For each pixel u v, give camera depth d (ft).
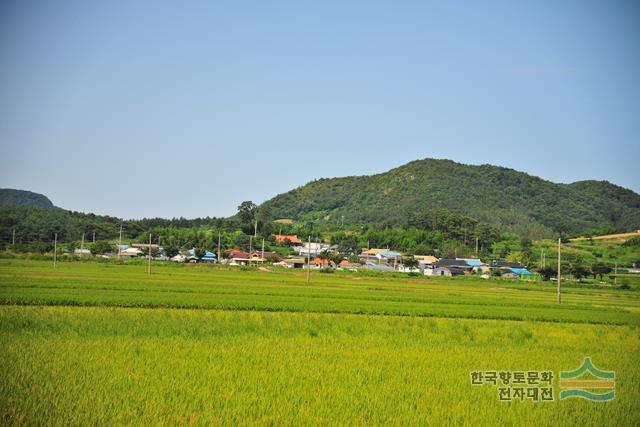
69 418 54.39
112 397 60.95
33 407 56.80
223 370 74.23
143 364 75.51
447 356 91.04
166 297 154.10
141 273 269.85
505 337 118.21
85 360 76.64
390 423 56.95
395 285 275.59
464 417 60.23
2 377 67.00
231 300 154.81
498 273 427.33
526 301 208.33
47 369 71.26
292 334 107.24
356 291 216.74
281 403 61.31
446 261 466.29
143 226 649.20
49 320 107.86
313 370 76.64
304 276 323.57
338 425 55.26
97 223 586.04
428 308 163.43
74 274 239.71
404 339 107.96
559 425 59.11
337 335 109.09
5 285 169.58
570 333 130.11
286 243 579.48
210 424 53.83
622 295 285.02
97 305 136.67
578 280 398.42
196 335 100.94
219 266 372.79
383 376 75.51
